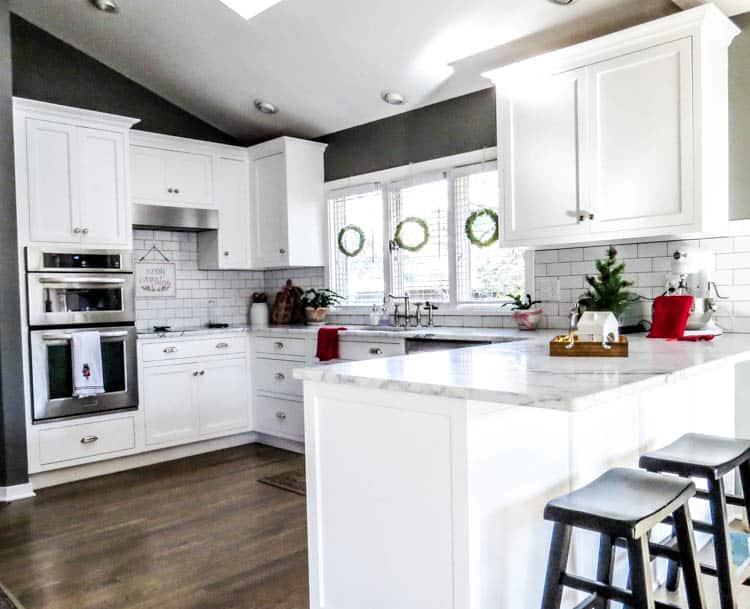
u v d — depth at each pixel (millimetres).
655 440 2322
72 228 3873
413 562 1689
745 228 2934
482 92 3973
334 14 3469
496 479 1634
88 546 2852
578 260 3537
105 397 3977
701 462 1903
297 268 5273
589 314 2191
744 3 2818
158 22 3934
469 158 4055
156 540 2906
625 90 2893
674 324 2717
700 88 2676
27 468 3617
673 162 2762
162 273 4832
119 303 4078
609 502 1538
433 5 3225
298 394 4379
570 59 3053
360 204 4758
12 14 4145
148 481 3850
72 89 4410
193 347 4426
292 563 2637
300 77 4207
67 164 3857
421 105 4293
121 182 4109
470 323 4090
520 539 1715
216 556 2719
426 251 4340
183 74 4496
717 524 1874
